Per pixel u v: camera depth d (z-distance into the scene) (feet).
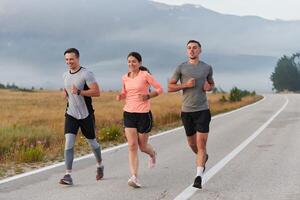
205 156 25.95
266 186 26.43
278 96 235.20
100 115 85.40
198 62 26.13
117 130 51.21
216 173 30.50
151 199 23.66
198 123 25.88
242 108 120.16
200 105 25.84
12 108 119.85
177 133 58.13
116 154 39.91
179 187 26.30
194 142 27.30
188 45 25.93
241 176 29.40
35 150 37.09
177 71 26.25
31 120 77.77
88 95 26.66
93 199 23.75
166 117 79.92
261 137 51.55
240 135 54.29
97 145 28.17
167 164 34.12
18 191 25.73
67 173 27.09
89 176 29.89
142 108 26.12
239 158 36.68
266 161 34.96
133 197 24.09
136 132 26.35
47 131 52.13
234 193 24.82
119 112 94.38
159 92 26.02
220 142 47.83
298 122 70.69
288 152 39.32
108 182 27.86
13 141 46.24
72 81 26.78
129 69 26.71
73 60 26.71
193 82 25.27
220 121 77.30
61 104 148.46
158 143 47.88
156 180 28.22
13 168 33.65
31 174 30.89
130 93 26.35
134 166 26.20
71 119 27.14
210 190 25.55
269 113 95.09
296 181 27.61
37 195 24.73
